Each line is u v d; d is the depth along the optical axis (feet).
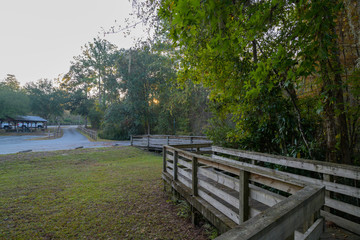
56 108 155.84
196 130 58.08
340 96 10.55
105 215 13.20
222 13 6.44
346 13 10.68
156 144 43.32
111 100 78.69
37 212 13.57
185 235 10.78
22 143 55.42
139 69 67.26
